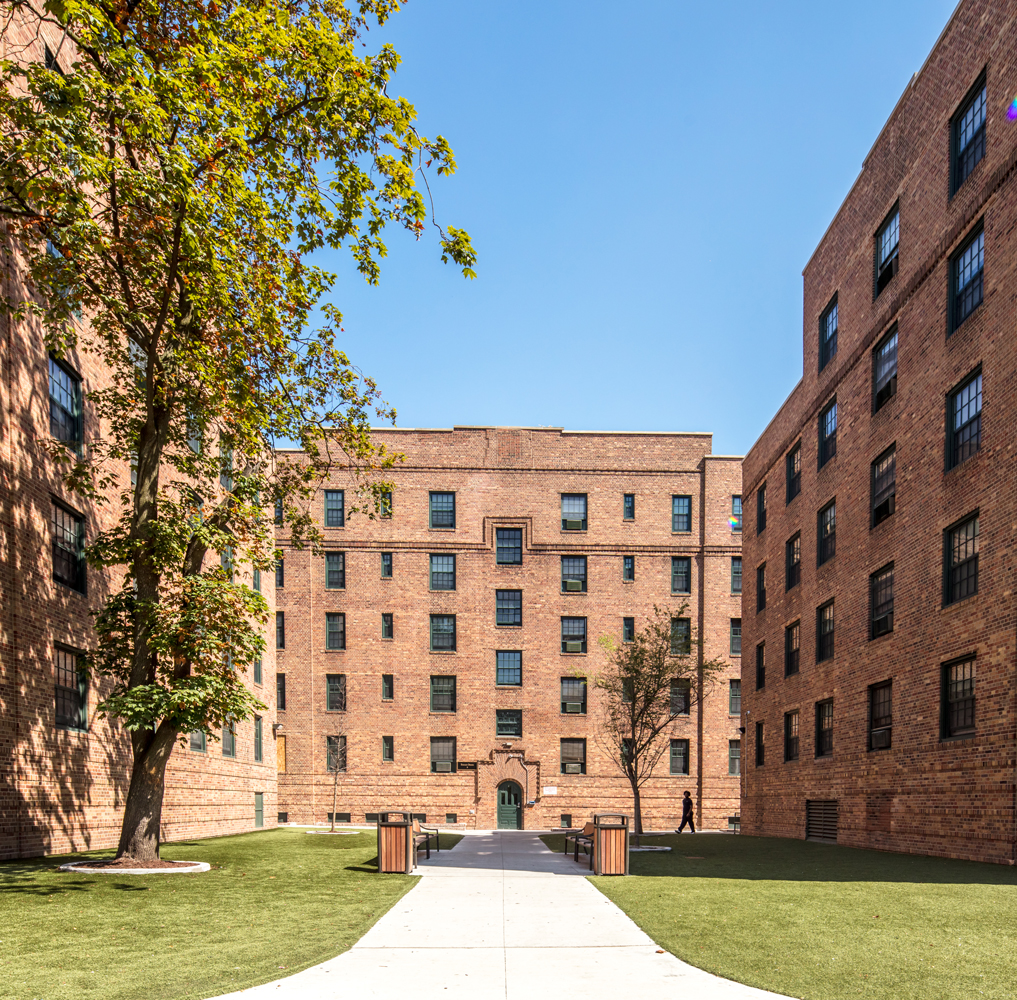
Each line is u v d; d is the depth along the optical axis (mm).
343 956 7723
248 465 16438
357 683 41625
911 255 20141
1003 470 15695
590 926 9203
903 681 19531
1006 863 14953
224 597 14164
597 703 41562
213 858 16391
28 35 16125
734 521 43281
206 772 26078
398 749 41062
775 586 30750
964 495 17141
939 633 17891
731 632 42219
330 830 30828
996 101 16516
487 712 41562
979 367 16844
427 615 42406
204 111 12500
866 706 21672
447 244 14422
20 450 16031
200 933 8641
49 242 16547
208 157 12703
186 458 15906
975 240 17531
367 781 40719
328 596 42344
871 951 7594
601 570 43094
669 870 14703
